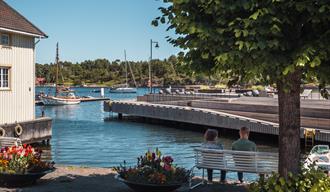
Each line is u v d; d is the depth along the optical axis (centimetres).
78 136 3553
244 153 941
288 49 584
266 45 545
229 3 568
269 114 3269
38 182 1020
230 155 959
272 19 544
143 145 3031
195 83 12256
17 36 2909
